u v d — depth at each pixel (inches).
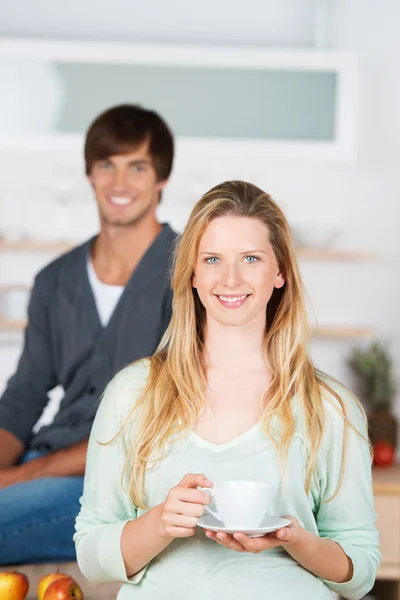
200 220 76.8
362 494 77.8
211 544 74.1
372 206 179.9
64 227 174.1
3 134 170.4
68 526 116.8
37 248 168.4
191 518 67.2
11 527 114.8
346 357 179.5
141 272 122.5
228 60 172.2
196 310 80.1
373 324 180.1
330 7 177.6
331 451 77.1
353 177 179.6
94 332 124.5
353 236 179.9
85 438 121.8
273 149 173.8
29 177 174.1
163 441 75.8
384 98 179.0
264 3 176.9
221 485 68.4
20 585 99.6
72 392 124.8
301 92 173.6
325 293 179.6
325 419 77.0
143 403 77.8
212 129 173.6
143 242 126.3
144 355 120.6
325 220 179.6
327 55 172.9
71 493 117.3
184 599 73.0
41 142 170.7
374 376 173.9
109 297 126.6
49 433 124.0
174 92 172.7
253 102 173.5
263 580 72.7
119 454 77.9
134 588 75.7
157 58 171.8
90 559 75.5
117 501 78.2
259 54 172.4
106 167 125.9
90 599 103.3
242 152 173.6
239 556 73.5
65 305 126.4
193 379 77.6
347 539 77.0
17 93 170.4
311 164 178.4
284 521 68.8
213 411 77.0
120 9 175.5
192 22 176.4
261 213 77.2
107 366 122.5
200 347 79.7
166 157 128.2
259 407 77.2
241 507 66.9
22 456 128.8
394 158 179.9
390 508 152.5
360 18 178.2
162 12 175.9
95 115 171.8
